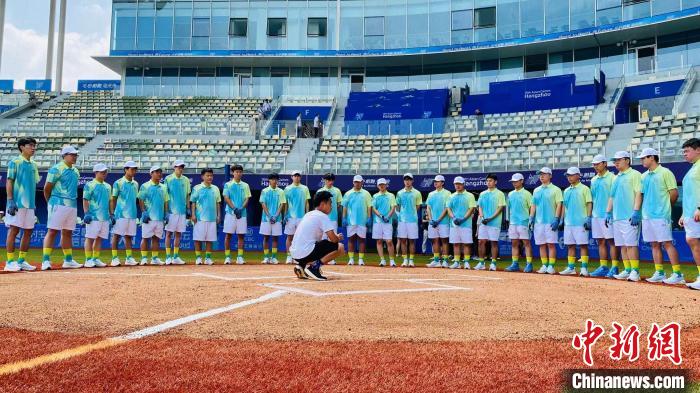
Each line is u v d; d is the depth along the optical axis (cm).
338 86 2853
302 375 267
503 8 2677
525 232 1093
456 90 2645
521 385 258
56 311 434
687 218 752
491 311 463
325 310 453
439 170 1912
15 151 2242
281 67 3059
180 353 304
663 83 2238
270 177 1230
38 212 2114
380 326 390
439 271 1002
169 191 1145
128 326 376
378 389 248
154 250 1130
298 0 2939
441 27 2778
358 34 2878
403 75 2995
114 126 2433
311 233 732
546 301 532
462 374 274
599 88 2292
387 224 1214
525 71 2777
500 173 1767
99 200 1020
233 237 1817
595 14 2481
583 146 1888
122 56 2911
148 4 2938
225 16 2936
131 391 239
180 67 3072
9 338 337
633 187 870
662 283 809
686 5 2281
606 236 949
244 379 259
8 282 653
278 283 664
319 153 2195
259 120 2377
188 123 2412
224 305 474
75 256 1360
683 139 1688
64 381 251
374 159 2106
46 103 2922
